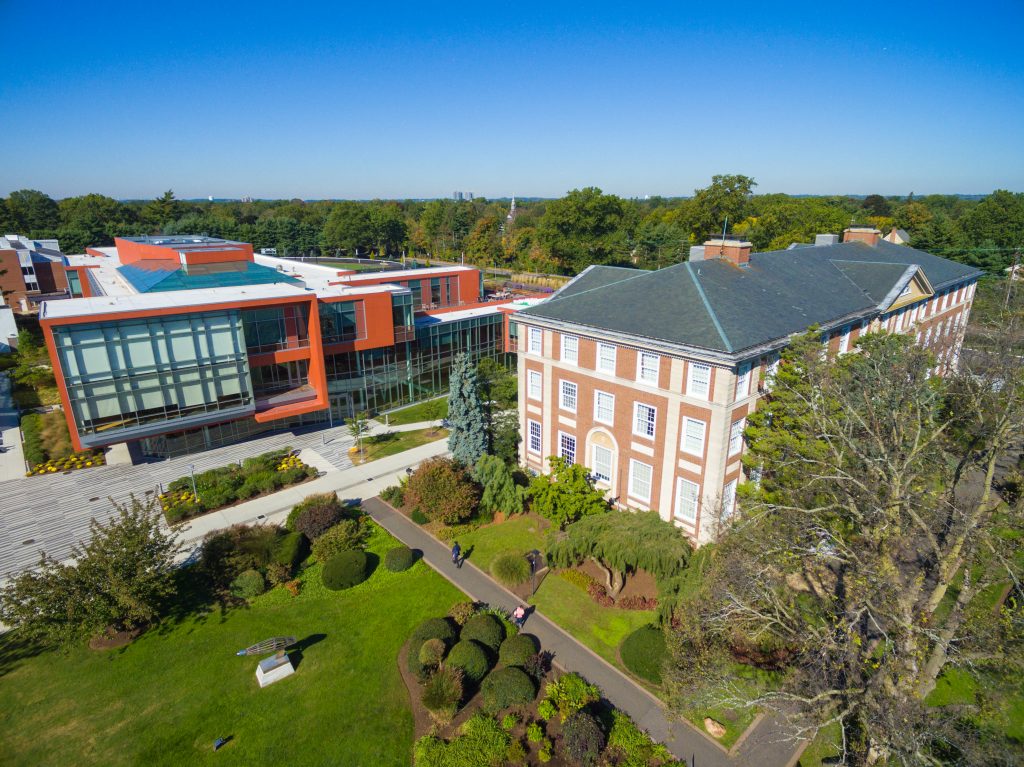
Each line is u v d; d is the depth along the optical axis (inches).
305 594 1150.3
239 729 855.7
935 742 745.0
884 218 4611.2
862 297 1584.6
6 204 5201.8
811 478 932.0
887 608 735.1
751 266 1518.2
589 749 785.6
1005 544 807.1
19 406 2085.4
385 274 2409.0
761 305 1320.1
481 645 981.8
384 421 2043.6
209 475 1584.6
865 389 1059.9
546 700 872.9
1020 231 3464.6
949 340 1641.2
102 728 857.5
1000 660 704.4
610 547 1116.5
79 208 5595.5
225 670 965.2
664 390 1227.2
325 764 804.0
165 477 1609.3
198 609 1110.4
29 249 3634.4
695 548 1233.4
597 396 1384.1
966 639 736.3
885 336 1362.0
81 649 1012.5
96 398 1421.0
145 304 1512.1
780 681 893.8
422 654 945.5
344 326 1900.8
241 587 1135.0
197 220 5049.2
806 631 806.5
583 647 1010.1
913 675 691.4
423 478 1385.3
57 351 1346.0
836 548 902.4
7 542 1321.4
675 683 780.0
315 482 1608.0
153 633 1049.5
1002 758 639.8
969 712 705.0
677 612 981.8
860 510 933.2
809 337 1140.5
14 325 2721.5
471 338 2384.4
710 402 1148.5
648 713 876.6
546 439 1558.8
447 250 5846.5
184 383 1537.9
